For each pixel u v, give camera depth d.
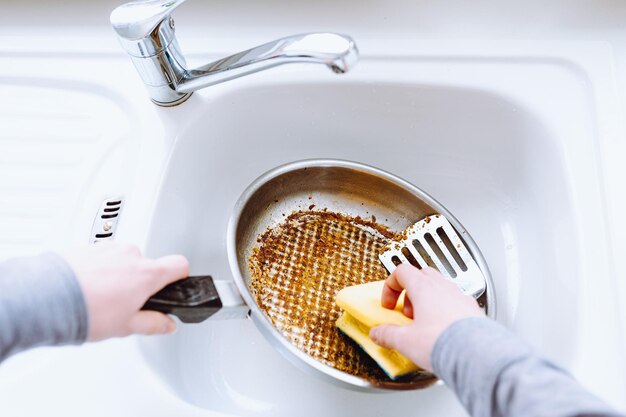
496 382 0.32
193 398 0.50
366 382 0.46
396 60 0.62
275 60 0.47
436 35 0.64
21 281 0.32
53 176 0.57
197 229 0.61
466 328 0.36
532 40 0.63
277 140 0.67
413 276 0.43
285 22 0.65
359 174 0.63
